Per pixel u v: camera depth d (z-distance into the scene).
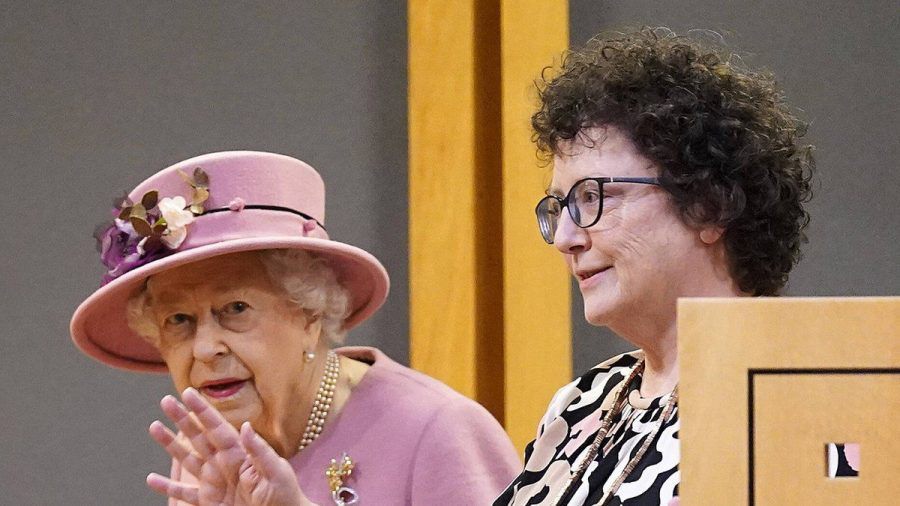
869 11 9.48
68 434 10.08
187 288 6.26
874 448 2.61
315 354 6.61
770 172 4.35
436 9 9.26
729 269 4.37
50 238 10.13
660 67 4.41
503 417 9.43
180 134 10.09
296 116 10.02
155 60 10.15
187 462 5.10
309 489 6.47
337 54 10.02
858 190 9.42
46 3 10.22
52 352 10.11
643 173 4.31
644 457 4.18
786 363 2.64
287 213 6.53
